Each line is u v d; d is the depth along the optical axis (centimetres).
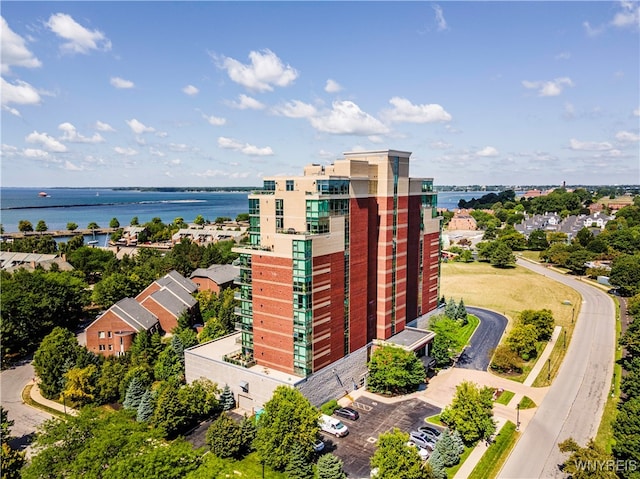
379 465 4884
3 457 5038
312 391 6881
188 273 14738
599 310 12725
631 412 5488
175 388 6688
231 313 9525
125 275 12850
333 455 5444
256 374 6962
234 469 5497
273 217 7275
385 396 7562
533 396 7556
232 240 19712
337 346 7431
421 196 9912
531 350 9306
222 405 7119
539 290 15025
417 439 6122
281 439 5472
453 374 8481
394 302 8881
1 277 11231
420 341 8519
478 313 12631
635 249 19350
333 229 7106
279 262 6900
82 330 10881
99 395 7138
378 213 8431
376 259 8488
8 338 9069
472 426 5991
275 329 7081
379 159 8344
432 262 10638
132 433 4575
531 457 5862
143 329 9131
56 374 7469
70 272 14025
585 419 6800
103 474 4059
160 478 4047
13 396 7594
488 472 5541
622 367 8731
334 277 7219
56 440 4569
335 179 7056
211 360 7481
